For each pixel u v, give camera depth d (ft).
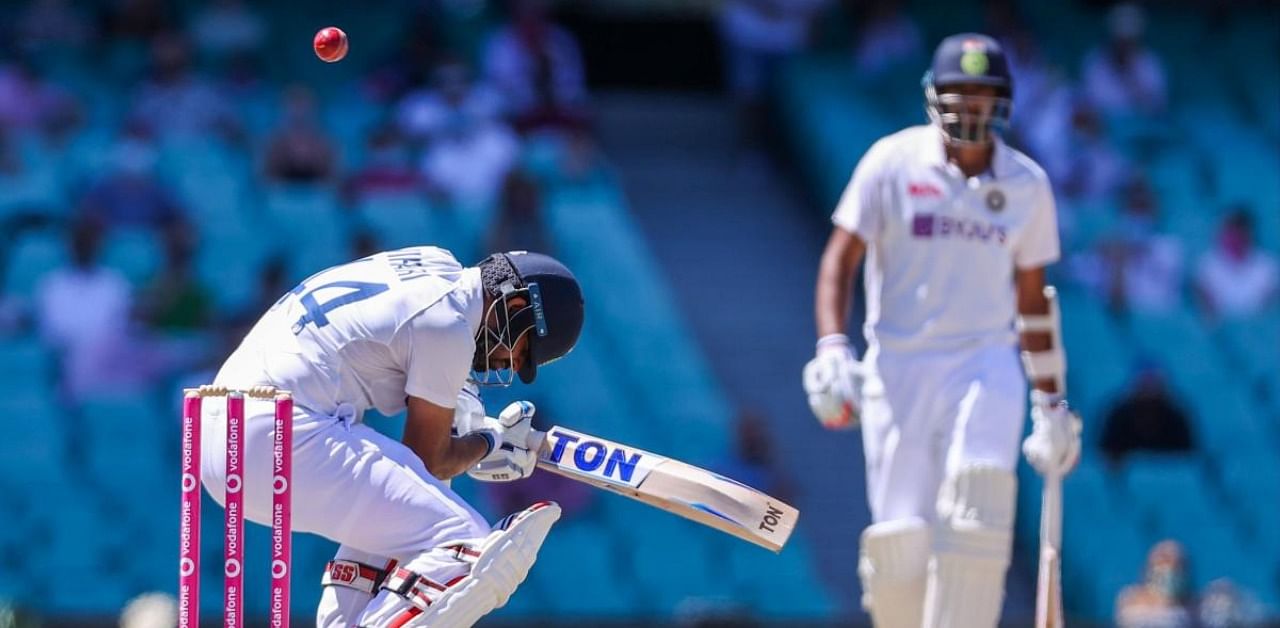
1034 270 69.10
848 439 151.74
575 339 55.16
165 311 139.54
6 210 151.64
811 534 143.02
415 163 162.91
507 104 171.22
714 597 128.77
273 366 52.54
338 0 186.29
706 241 174.60
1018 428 66.80
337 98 176.76
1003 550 65.31
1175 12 206.18
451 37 185.78
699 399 144.05
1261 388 155.12
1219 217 174.19
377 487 51.83
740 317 165.17
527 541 52.01
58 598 121.60
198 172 159.12
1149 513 137.28
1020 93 177.68
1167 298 161.48
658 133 193.16
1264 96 195.62
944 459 67.05
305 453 51.62
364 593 53.16
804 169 181.16
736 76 190.80
